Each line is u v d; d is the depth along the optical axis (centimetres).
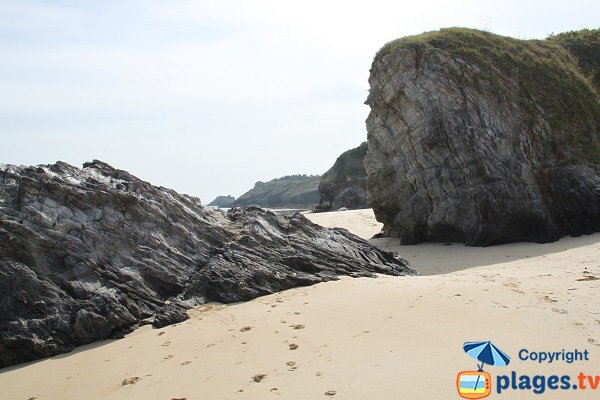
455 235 2119
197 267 1215
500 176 1927
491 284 1045
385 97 2356
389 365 651
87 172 1306
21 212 1070
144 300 1075
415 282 1126
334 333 813
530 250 1695
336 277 1262
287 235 1444
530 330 728
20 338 884
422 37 2358
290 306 1014
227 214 1546
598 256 1399
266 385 641
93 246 1097
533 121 2072
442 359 650
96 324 957
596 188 1877
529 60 2320
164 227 1242
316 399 577
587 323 741
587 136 2106
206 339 872
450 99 2100
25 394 738
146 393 673
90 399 687
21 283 961
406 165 2308
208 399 624
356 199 5788
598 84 2400
